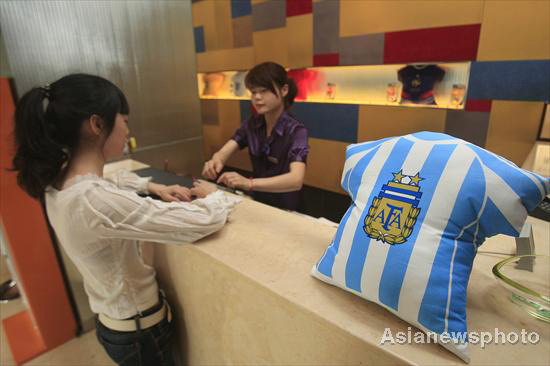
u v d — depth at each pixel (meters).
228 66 4.49
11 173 1.58
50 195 0.88
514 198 0.52
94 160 0.89
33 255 1.73
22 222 1.66
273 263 0.83
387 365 0.57
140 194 1.25
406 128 3.09
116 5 1.82
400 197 0.59
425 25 2.76
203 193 1.19
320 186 3.86
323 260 0.72
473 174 0.55
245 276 0.78
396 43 2.95
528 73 2.39
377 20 3.01
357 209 0.66
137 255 1.00
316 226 1.02
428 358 0.54
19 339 1.93
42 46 1.57
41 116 0.81
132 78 1.97
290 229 1.00
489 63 2.54
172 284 1.13
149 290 1.04
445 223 0.55
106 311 1.02
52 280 1.82
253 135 1.73
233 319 0.90
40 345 1.88
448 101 2.85
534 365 0.53
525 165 1.96
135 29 1.93
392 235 0.58
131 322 1.01
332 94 3.57
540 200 0.54
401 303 0.56
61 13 1.61
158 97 2.13
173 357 1.19
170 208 0.87
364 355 0.60
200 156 2.46
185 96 2.27
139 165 1.81
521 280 0.73
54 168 0.85
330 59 3.43
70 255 0.95
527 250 0.80
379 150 0.69
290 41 3.70
